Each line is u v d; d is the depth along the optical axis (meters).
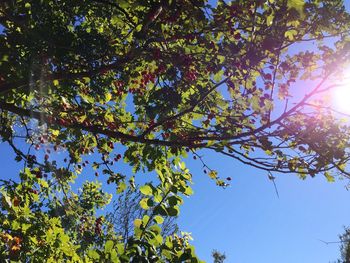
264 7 5.40
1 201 5.87
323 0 5.23
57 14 6.15
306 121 5.49
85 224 7.74
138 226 2.98
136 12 5.76
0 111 6.63
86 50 5.68
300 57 5.84
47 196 7.14
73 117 6.57
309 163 5.48
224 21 5.62
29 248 5.88
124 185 5.75
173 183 3.11
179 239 3.15
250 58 5.38
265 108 5.68
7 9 5.43
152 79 6.67
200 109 6.56
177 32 5.76
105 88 6.93
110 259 2.95
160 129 7.13
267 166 5.51
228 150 5.62
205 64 5.75
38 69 5.43
